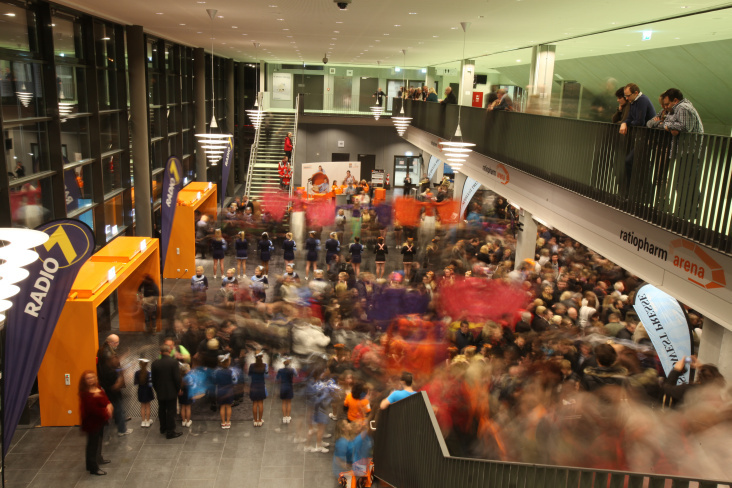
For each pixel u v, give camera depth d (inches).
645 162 333.4
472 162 711.1
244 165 1456.7
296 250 826.8
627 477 186.1
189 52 1002.7
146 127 675.4
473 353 350.6
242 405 422.6
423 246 810.2
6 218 374.3
